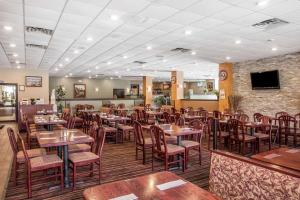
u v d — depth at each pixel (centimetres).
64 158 363
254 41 662
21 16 467
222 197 244
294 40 648
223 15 454
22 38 644
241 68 1045
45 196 333
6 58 995
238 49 777
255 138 575
